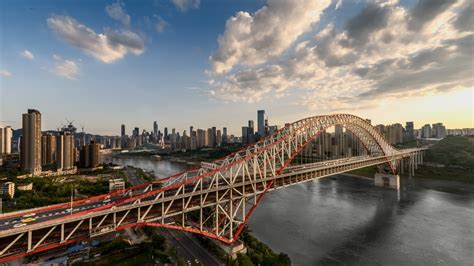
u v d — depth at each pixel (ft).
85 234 148.97
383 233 259.80
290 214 322.34
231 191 219.82
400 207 347.36
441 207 344.69
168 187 181.98
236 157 272.31
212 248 213.87
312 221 296.30
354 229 271.28
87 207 172.65
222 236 212.84
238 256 189.47
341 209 342.85
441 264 200.03
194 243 226.79
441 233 258.37
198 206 197.98
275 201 385.29
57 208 169.37
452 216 307.58
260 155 286.25
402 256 212.84
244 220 230.68
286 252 220.64
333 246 232.12
